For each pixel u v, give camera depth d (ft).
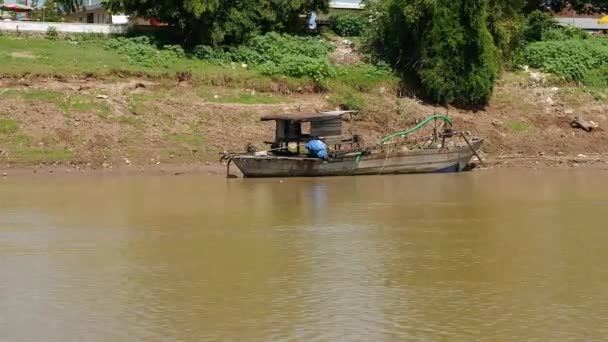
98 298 61.52
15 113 146.92
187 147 149.59
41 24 182.80
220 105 162.81
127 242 81.30
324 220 94.27
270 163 134.21
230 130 156.76
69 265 71.77
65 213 98.48
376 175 142.10
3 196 111.75
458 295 62.08
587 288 64.13
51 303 60.34
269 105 167.22
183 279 66.80
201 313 57.77
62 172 136.56
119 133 148.46
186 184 126.62
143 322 55.93
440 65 180.96
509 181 133.80
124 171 138.92
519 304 59.88
